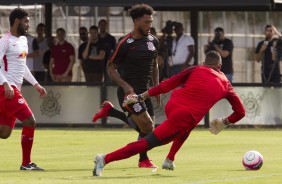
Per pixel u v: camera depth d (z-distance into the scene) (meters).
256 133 42.91
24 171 24.48
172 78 22.33
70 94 47.00
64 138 38.91
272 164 26.70
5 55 24.77
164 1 44.72
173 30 47.25
